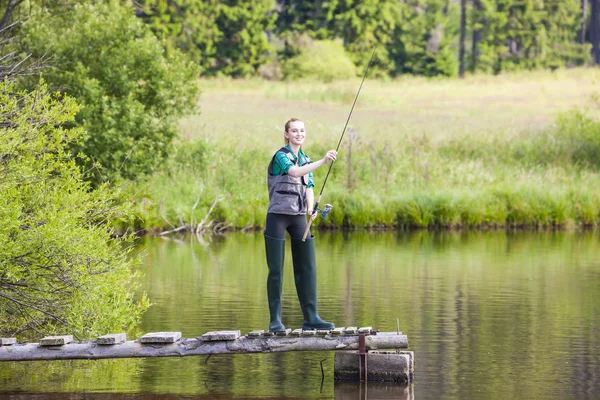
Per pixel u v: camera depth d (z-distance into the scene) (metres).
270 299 13.54
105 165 29.16
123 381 13.55
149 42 30.56
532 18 97.56
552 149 45.88
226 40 87.75
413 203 35.16
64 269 14.60
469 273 23.67
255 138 44.31
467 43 108.00
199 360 15.05
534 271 24.11
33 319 15.41
